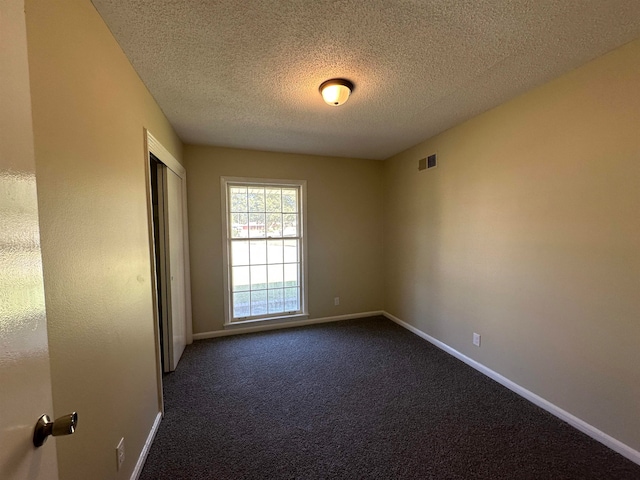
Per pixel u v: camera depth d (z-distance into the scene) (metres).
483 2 1.28
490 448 1.69
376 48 1.60
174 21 1.35
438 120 2.65
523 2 1.28
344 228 4.03
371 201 4.14
